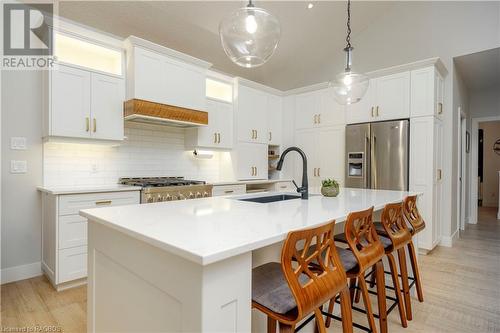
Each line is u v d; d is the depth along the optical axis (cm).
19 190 268
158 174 371
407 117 371
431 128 352
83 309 214
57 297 232
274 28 195
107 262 134
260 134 473
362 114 412
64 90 268
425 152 355
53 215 246
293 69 512
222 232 108
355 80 257
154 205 176
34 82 275
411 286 230
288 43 448
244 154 444
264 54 207
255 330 152
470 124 552
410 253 233
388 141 379
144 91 306
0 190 257
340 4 399
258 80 516
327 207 174
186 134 400
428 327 196
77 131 276
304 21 412
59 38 275
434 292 249
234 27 191
